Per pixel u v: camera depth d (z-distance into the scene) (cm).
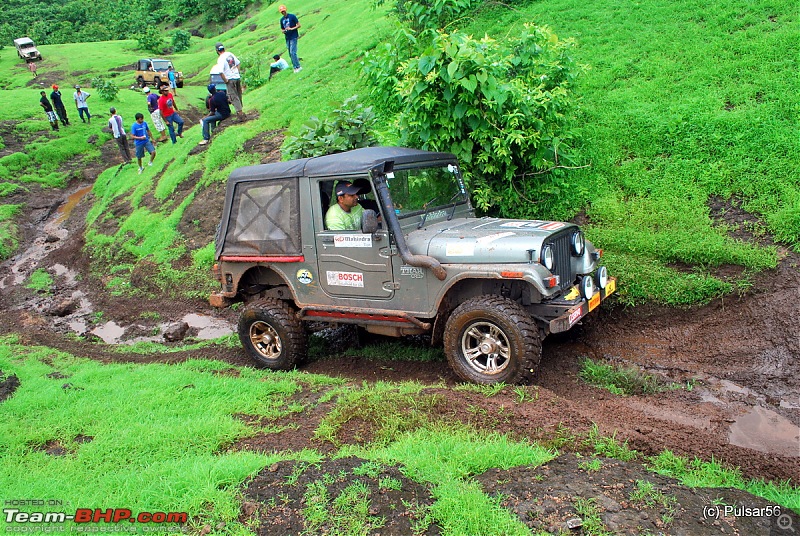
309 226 618
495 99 714
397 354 676
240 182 663
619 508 331
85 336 945
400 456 404
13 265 1412
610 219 777
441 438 429
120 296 1103
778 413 495
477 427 448
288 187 627
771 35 974
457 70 711
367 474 379
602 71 1046
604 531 314
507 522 324
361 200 613
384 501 354
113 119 1834
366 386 559
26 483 420
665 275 666
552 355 632
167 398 552
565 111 905
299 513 351
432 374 609
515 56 852
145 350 832
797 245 639
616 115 922
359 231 582
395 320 595
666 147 844
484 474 382
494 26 1313
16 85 3459
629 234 729
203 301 1004
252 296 723
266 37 3134
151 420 511
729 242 671
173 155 1611
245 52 2914
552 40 869
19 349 798
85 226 1560
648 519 321
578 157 861
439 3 1161
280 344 671
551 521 326
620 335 658
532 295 542
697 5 1159
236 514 355
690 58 1003
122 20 5191
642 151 854
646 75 1001
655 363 604
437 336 575
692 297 640
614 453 412
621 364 607
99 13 5538
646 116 893
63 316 1071
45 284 1241
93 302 1117
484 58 732
